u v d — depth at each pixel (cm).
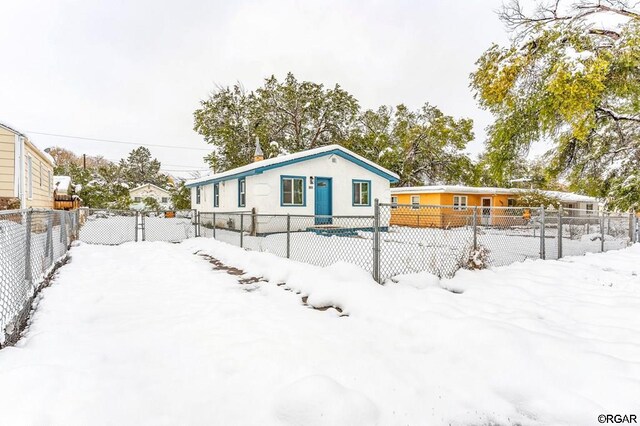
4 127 1064
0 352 269
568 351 277
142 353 289
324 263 746
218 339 318
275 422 203
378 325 365
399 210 2391
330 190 1540
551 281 570
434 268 601
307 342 310
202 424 200
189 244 1058
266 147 2878
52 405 202
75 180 3484
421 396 232
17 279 361
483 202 2377
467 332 313
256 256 709
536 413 218
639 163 1425
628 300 457
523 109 1247
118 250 934
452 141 2952
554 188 2738
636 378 244
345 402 211
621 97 1226
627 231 1341
